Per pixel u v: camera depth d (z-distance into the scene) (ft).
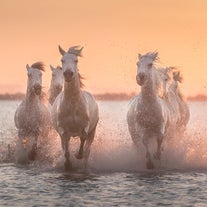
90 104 78.13
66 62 71.82
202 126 167.22
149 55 75.92
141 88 77.30
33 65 83.46
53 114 78.89
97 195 60.13
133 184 66.59
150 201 57.26
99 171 76.89
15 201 57.21
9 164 83.97
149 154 78.74
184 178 71.00
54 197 59.16
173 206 55.01
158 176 72.69
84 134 75.61
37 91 81.61
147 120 77.61
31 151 82.64
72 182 67.87
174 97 91.45
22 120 82.99
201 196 59.62
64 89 74.02
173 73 100.32
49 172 75.82
